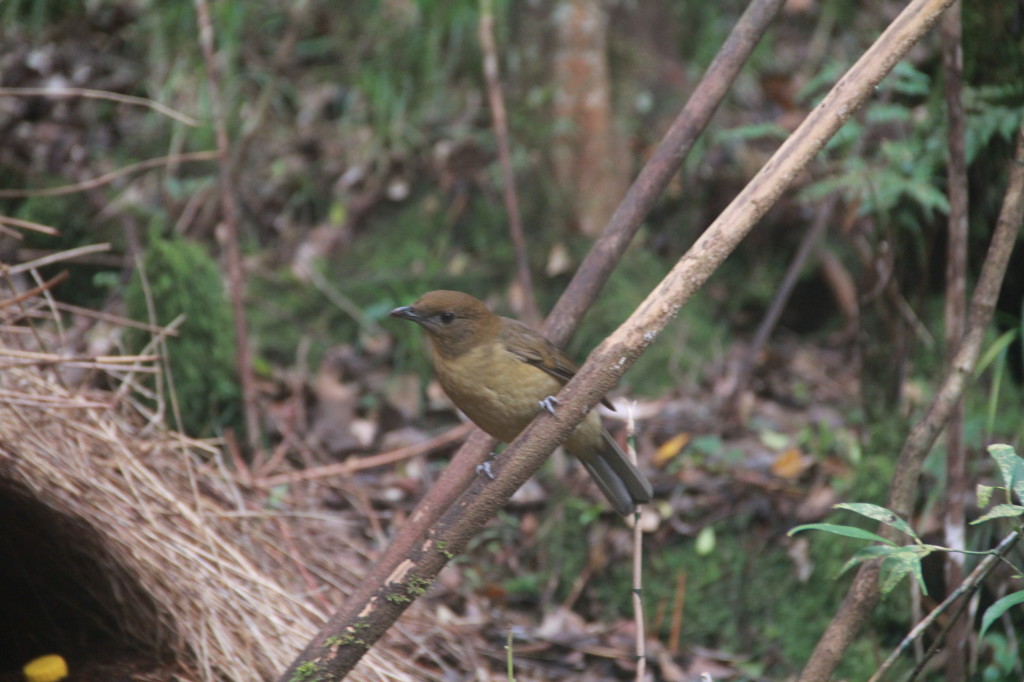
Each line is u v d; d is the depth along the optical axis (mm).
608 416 12352
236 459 10172
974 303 6180
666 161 6742
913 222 8906
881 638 8812
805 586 9609
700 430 12008
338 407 12719
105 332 11625
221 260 14430
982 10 8406
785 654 9398
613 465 7551
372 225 15477
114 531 7262
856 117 9727
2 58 14695
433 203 15492
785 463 10672
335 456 11984
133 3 15297
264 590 7617
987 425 9055
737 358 13773
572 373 7434
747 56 6633
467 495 5574
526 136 14797
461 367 7348
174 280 11008
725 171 15148
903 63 8680
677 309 5262
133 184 14453
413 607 9258
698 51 16000
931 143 8625
